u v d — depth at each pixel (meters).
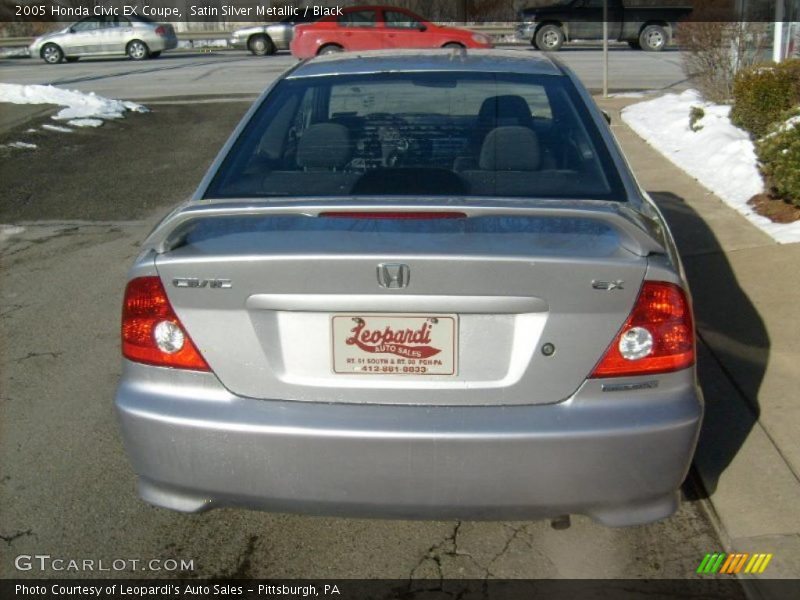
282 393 2.60
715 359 4.50
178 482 2.68
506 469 2.52
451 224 2.70
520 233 2.64
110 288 6.00
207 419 2.59
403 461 2.53
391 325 2.54
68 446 3.87
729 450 3.64
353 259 2.47
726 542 3.12
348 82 3.73
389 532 3.25
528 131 3.39
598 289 2.49
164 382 2.67
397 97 3.62
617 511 2.62
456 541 3.18
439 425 2.52
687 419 2.57
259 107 3.64
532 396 2.54
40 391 4.42
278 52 27.95
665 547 3.12
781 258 5.92
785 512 3.23
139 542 3.20
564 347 2.52
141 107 13.84
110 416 4.14
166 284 2.62
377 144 3.38
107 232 7.41
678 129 10.38
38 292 5.92
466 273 2.47
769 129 7.51
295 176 3.27
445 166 3.26
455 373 2.55
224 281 2.56
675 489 2.67
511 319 2.52
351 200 2.73
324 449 2.55
